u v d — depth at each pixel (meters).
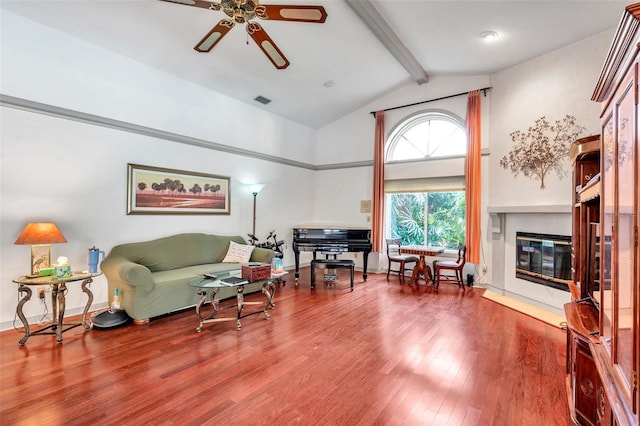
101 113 3.94
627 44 1.09
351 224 7.00
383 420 1.95
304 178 7.23
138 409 2.03
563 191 4.13
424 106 6.03
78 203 3.76
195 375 2.45
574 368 1.94
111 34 3.72
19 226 3.35
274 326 3.51
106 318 3.42
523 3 3.29
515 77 4.84
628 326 1.07
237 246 5.26
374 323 3.62
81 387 2.26
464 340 3.17
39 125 3.46
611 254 1.29
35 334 3.09
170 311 3.79
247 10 2.50
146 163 4.41
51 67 3.53
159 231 4.58
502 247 4.92
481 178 5.41
